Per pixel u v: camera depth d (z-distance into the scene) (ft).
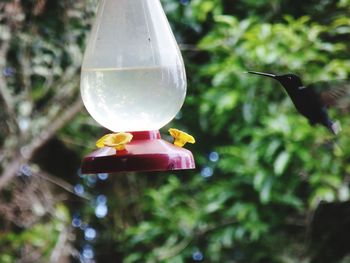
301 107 13.78
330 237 23.00
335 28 21.31
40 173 21.42
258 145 20.24
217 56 21.86
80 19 19.94
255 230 21.06
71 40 20.16
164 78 10.93
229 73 20.49
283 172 20.77
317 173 20.08
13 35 19.76
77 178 24.77
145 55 10.90
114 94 10.87
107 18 10.91
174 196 23.08
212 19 23.63
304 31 20.10
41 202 21.12
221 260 22.88
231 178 22.22
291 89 13.82
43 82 21.17
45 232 20.44
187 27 23.54
